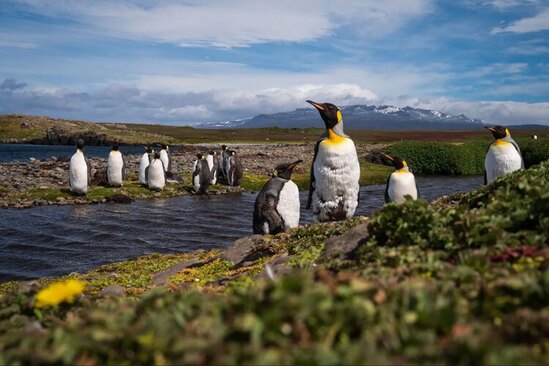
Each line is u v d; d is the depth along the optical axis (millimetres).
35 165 44688
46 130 121875
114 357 3262
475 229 5684
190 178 40062
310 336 3158
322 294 3295
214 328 3180
